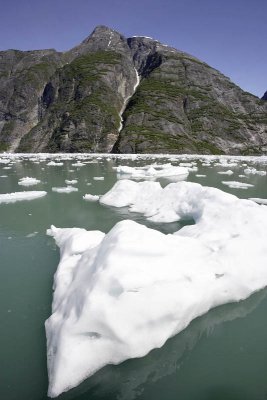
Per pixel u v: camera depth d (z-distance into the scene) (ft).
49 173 105.81
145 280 19.63
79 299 19.34
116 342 18.16
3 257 34.12
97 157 197.57
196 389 17.87
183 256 22.94
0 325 22.75
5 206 55.77
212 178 91.61
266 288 25.44
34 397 17.03
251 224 29.12
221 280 23.52
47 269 31.07
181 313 20.24
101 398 17.08
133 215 47.88
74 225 44.60
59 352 17.40
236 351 20.35
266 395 17.61
